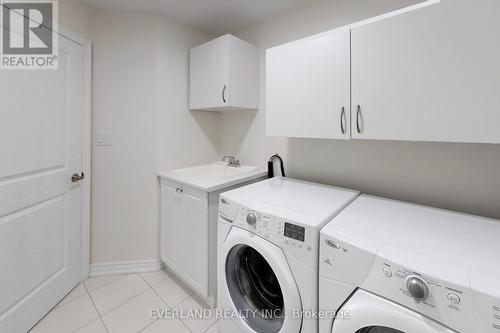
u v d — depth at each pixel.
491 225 0.97
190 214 1.65
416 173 1.35
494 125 0.84
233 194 1.31
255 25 2.05
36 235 1.41
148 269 2.01
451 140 0.93
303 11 1.75
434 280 0.63
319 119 1.32
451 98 0.92
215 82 1.88
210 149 2.37
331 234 0.85
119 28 1.85
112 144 1.88
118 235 1.94
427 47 0.96
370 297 0.74
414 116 1.01
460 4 0.88
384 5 1.40
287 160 1.92
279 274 0.97
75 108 1.66
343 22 1.56
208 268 1.54
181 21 2.04
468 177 1.20
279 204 1.15
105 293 1.72
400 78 1.04
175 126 2.08
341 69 1.22
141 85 1.92
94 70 1.81
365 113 1.15
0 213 1.19
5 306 1.23
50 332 1.37
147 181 1.98
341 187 1.63
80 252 1.79
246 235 1.10
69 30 1.58
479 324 0.57
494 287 0.58
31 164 1.36
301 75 1.38
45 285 1.48
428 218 1.04
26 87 1.32
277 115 1.51
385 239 0.82
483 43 0.84
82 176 1.73
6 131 1.22
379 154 1.48
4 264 1.23
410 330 0.65
